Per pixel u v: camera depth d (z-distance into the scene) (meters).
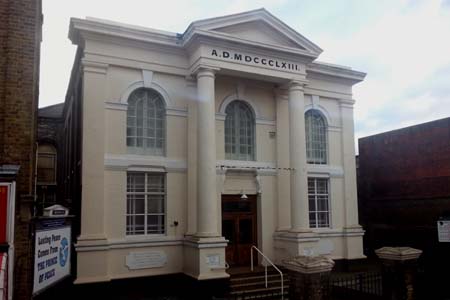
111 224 13.10
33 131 8.86
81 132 13.59
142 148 14.16
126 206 13.49
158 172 14.11
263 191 15.93
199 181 13.60
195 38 13.80
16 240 7.83
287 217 16.05
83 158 12.86
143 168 13.81
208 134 13.70
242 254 15.38
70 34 13.62
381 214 20.25
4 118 8.04
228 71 14.48
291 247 14.92
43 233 7.89
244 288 13.21
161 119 14.58
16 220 7.85
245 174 15.83
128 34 13.64
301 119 15.54
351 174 18.06
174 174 14.29
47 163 26.00
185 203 14.31
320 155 17.80
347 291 12.09
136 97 14.27
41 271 7.79
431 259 15.78
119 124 13.62
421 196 18.12
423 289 11.76
